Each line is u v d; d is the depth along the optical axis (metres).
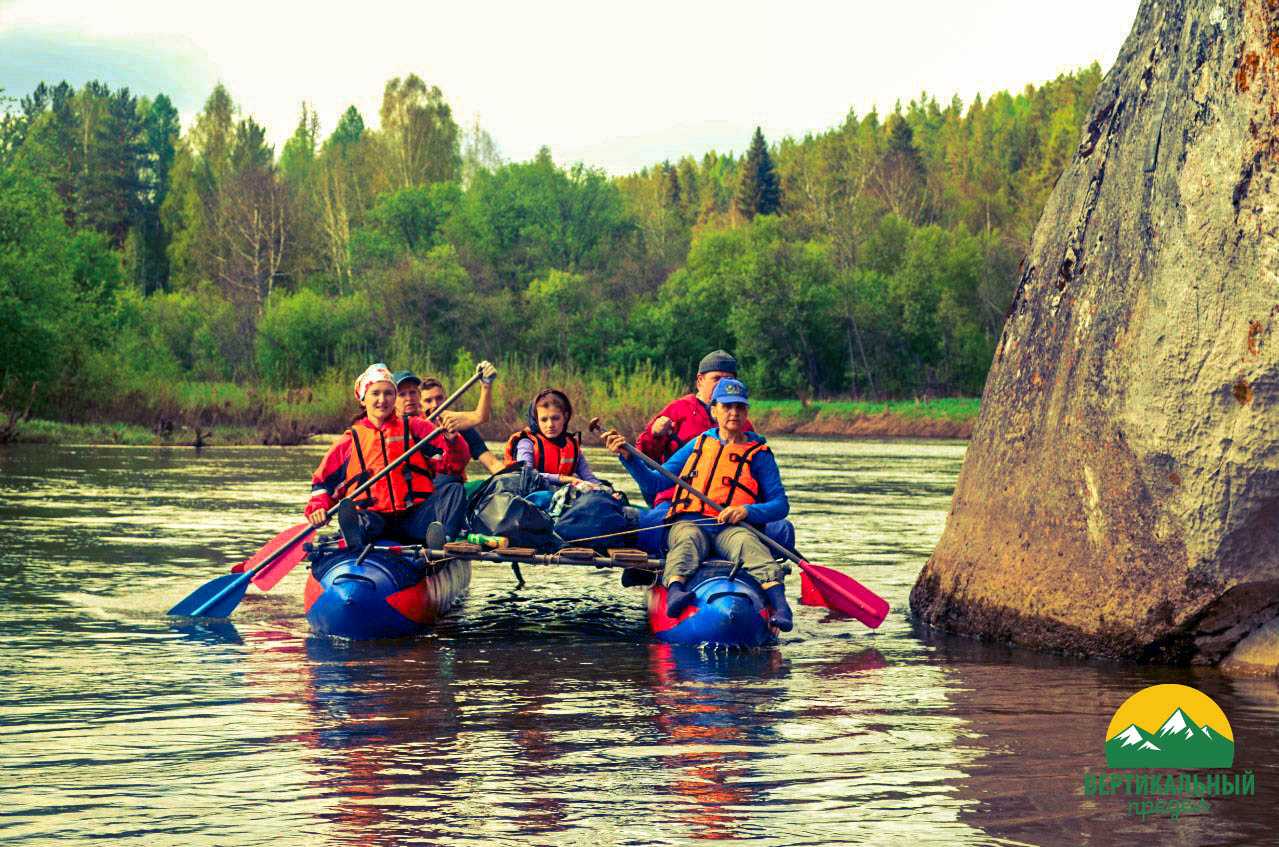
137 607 8.06
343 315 51.81
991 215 86.44
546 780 4.44
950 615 7.75
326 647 6.96
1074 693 5.94
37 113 96.31
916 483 20.14
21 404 30.62
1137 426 6.49
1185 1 6.84
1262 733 5.18
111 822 3.96
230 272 72.81
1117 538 6.67
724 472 7.64
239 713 5.38
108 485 17.03
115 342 36.38
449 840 3.82
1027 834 3.91
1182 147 6.51
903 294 58.72
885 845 3.80
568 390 34.75
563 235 70.25
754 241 66.62
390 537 8.08
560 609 8.52
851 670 6.48
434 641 7.24
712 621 7.07
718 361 8.80
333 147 93.38
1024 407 7.46
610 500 7.94
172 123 110.06
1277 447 6.06
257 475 19.28
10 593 8.48
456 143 82.75
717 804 4.18
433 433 7.87
